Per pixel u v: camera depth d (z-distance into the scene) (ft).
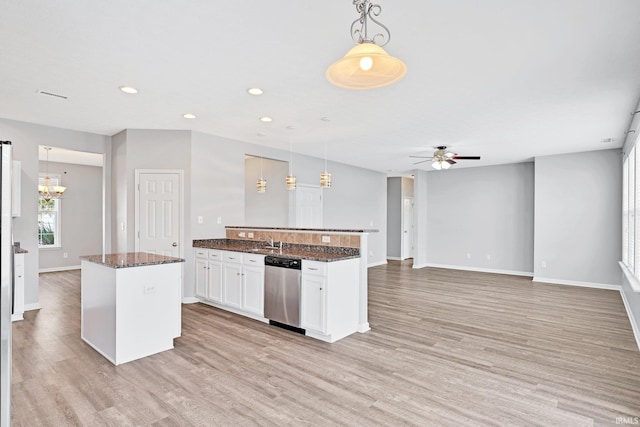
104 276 10.32
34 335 12.07
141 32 7.93
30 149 15.42
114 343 9.80
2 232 5.30
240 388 8.48
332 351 10.89
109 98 12.35
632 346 11.43
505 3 6.74
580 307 16.39
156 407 7.62
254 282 13.80
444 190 29.30
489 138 18.02
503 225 26.43
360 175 28.53
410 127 15.94
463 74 10.07
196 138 17.07
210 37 8.15
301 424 7.06
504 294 19.11
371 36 8.00
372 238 29.84
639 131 12.67
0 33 7.96
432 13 7.08
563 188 22.07
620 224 20.27
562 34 7.88
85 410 7.48
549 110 13.29
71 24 7.59
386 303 17.06
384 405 7.79
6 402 5.26
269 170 23.57
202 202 17.28
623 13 7.04
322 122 15.26
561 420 7.24
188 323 13.56
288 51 8.82
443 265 29.25
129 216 16.58
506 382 8.89
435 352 10.86
